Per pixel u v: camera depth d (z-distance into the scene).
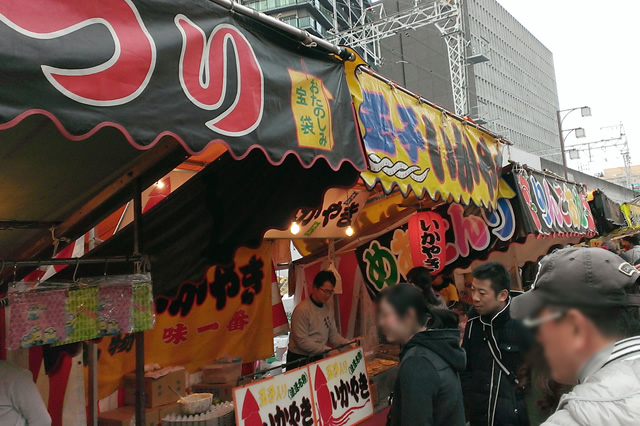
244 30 2.41
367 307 6.45
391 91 3.70
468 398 3.36
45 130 2.08
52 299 2.22
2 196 2.47
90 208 2.82
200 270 3.63
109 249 3.23
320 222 5.54
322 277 5.18
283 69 2.59
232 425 3.24
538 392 1.34
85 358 3.46
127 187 2.79
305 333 5.07
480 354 3.33
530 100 72.00
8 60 1.49
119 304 2.44
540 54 80.00
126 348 4.23
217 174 3.69
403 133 3.66
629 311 1.06
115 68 1.77
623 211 11.97
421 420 2.31
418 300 2.65
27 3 1.58
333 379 4.07
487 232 6.01
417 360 2.45
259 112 2.35
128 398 4.11
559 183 7.77
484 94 55.50
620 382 0.99
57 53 1.61
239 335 5.23
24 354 3.00
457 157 4.48
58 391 3.05
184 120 1.98
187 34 2.08
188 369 4.74
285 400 3.54
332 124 2.84
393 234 6.13
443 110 4.50
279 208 3.83
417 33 46.81
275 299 5.75
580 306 1.07
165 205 3.43
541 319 1.14
